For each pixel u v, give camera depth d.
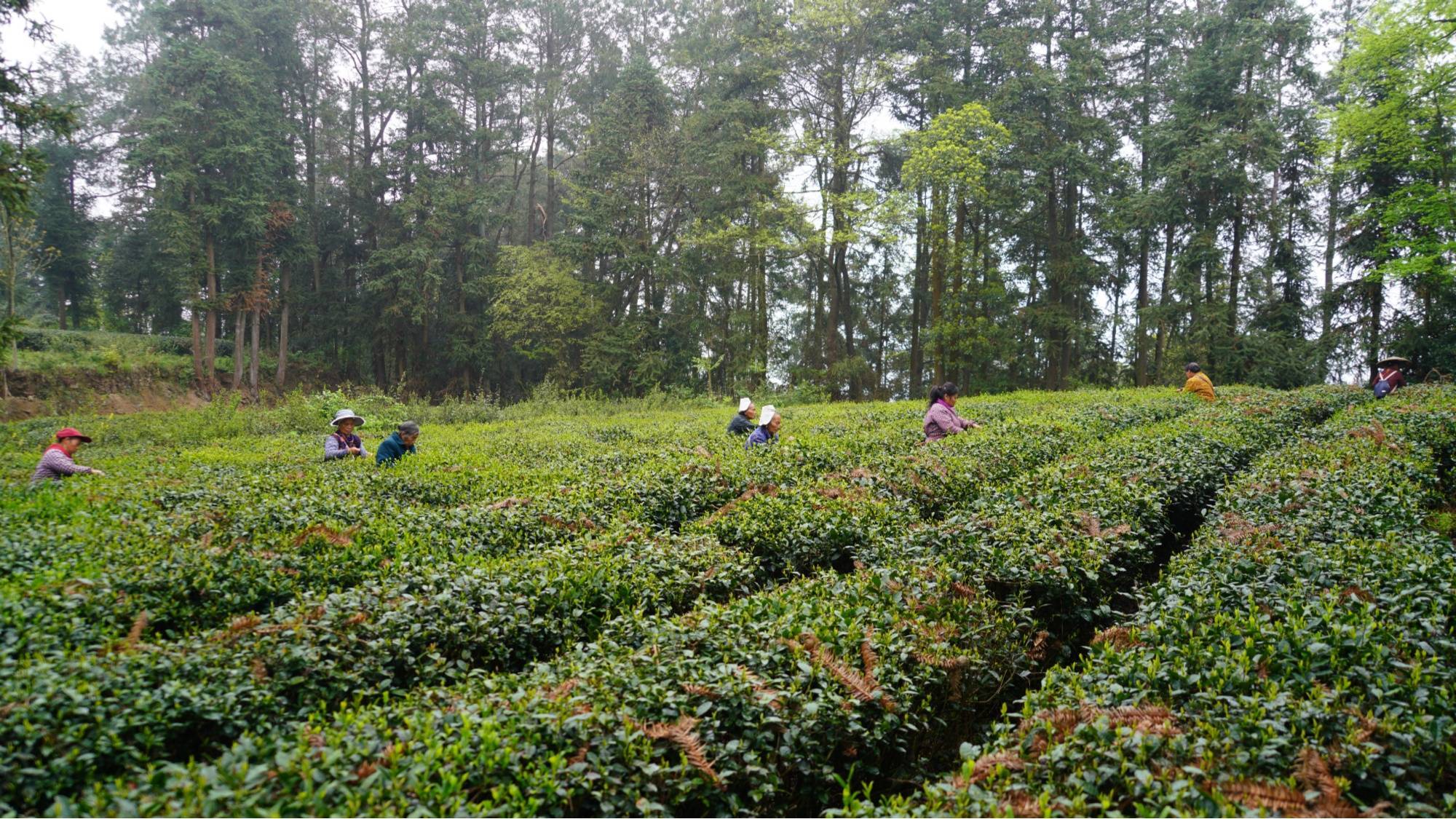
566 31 51.19
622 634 4.89
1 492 9.55
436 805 3.02
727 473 9.66
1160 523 7.83
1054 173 38.16
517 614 5.23
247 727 3.86
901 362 50.06
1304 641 4.11
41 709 3.47
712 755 3.58
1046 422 13.47
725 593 6.28
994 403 22.69
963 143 32.41
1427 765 3.26
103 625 5.01
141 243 48.62
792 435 14.57
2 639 4.41
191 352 43.38
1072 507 7.37
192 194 38.69
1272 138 30.78
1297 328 32.81
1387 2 22.69
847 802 3.46
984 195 34.00
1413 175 29.25
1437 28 21.75
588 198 42.38
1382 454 8.88
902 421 17.75
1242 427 12.45
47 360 34.84
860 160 38.62
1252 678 3.84
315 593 5.80
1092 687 4.09
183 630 5.41
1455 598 4.57
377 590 5.25
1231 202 32.78
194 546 6.37
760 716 3.84
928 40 38.38
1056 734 3.61
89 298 49.62
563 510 8.20
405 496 9.70
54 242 45.00
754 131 36.59
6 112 16.70
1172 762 3.27
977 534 6.62
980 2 39.06
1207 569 5.56
